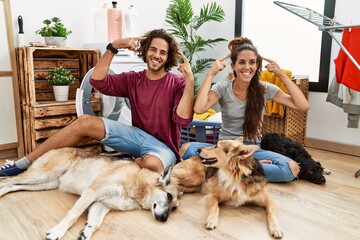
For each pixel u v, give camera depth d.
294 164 2.23
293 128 3.25
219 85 2.28
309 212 1.83
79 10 3.21
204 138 2.74
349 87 2.54
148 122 2.21
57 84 2.87
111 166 1.89
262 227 1.65
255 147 1.73
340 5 3.06
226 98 2.25
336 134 3.23
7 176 2.14
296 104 2.17
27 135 2.74
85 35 3.29
